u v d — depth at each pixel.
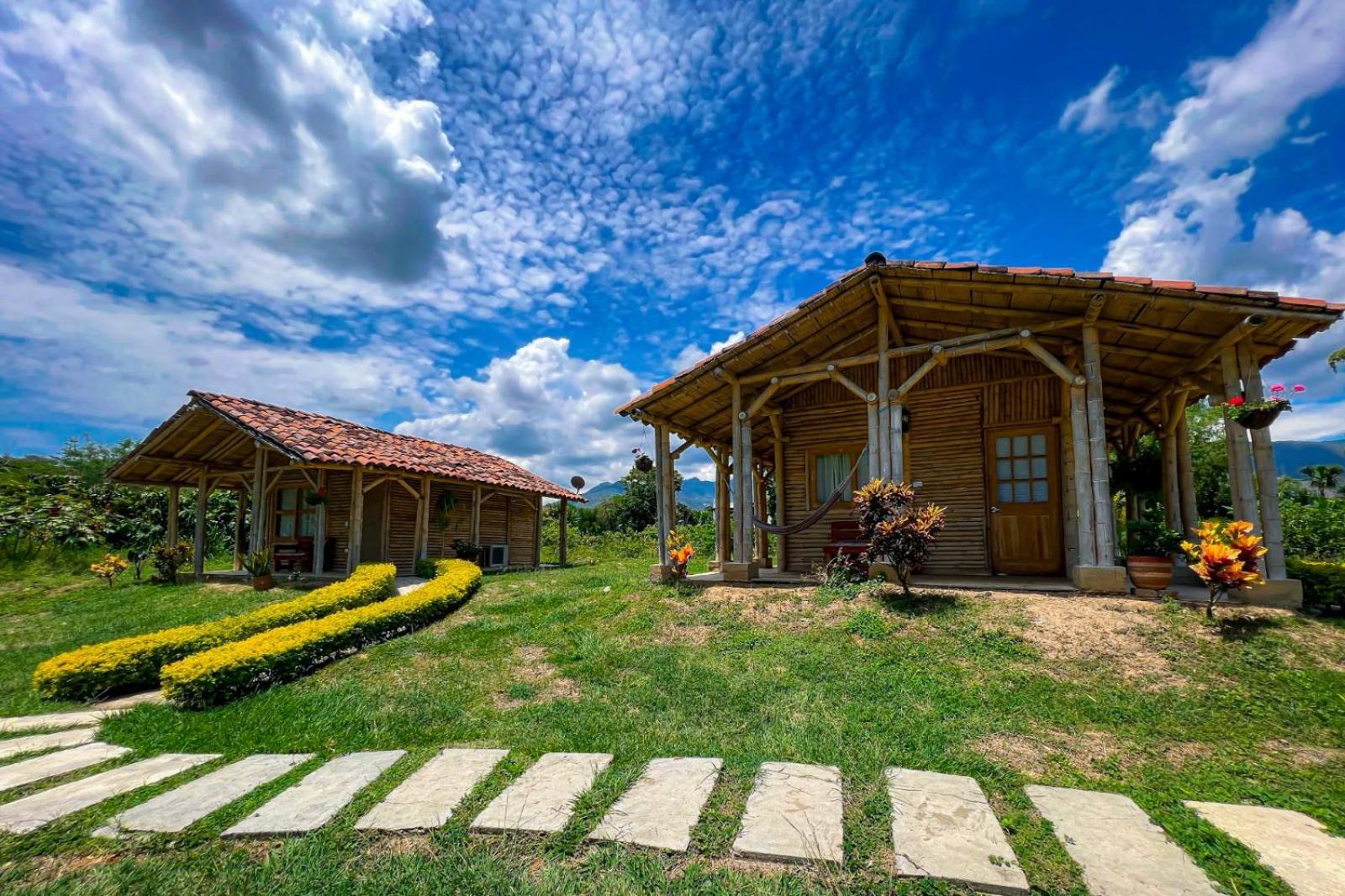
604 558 22.39
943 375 9.02
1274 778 3.18
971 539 8.65
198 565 14.69
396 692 5.21
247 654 5.39
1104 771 3.29
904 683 4.56
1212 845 2.53
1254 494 5.66
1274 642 4.61
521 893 2.37
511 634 6.98
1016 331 6.59
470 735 4.15
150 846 2.81
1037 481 8.40
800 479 10.08
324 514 13.04
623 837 2.70
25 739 4.52
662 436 9.05
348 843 2.77
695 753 3.63
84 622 10.06
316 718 4.62
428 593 8.44
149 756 4.01
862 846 2.57
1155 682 4.29
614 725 4.16
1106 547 6.08
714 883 2.37
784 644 5.60
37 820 3.04
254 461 15.40
